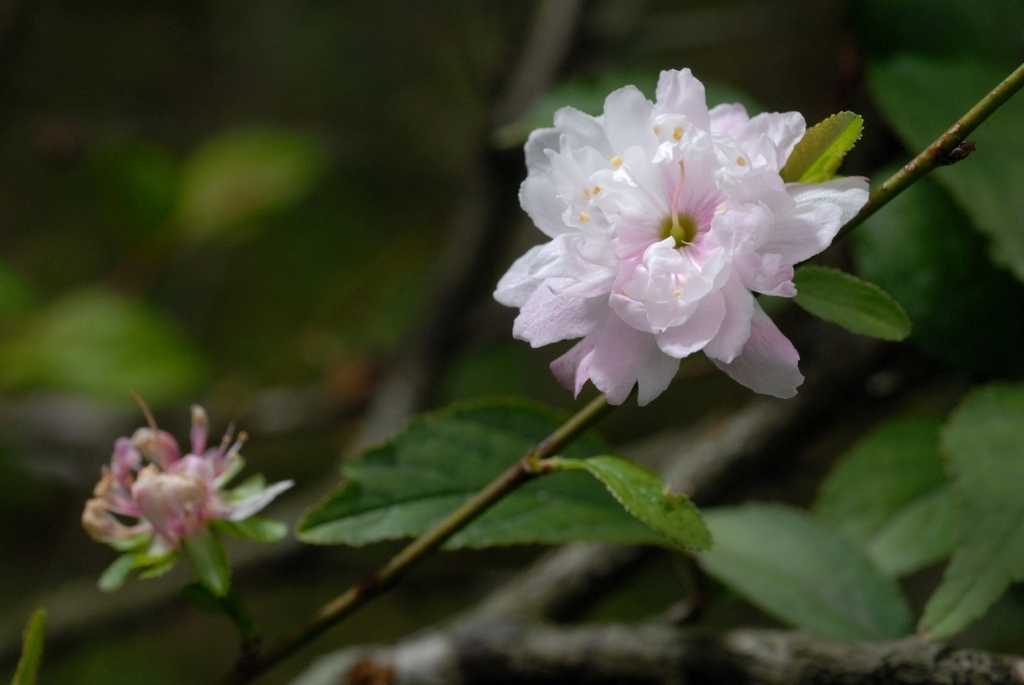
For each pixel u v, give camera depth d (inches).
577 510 15.3
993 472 15.1
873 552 16.1
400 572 14.6
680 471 17.0
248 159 31.4
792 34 26.9
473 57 32.7
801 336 17.0
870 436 16.4
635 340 14.0
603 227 14.0
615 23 23.6
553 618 16.4
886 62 16.3
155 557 14.7
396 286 31.7
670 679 15.3
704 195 14.1
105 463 28.6
